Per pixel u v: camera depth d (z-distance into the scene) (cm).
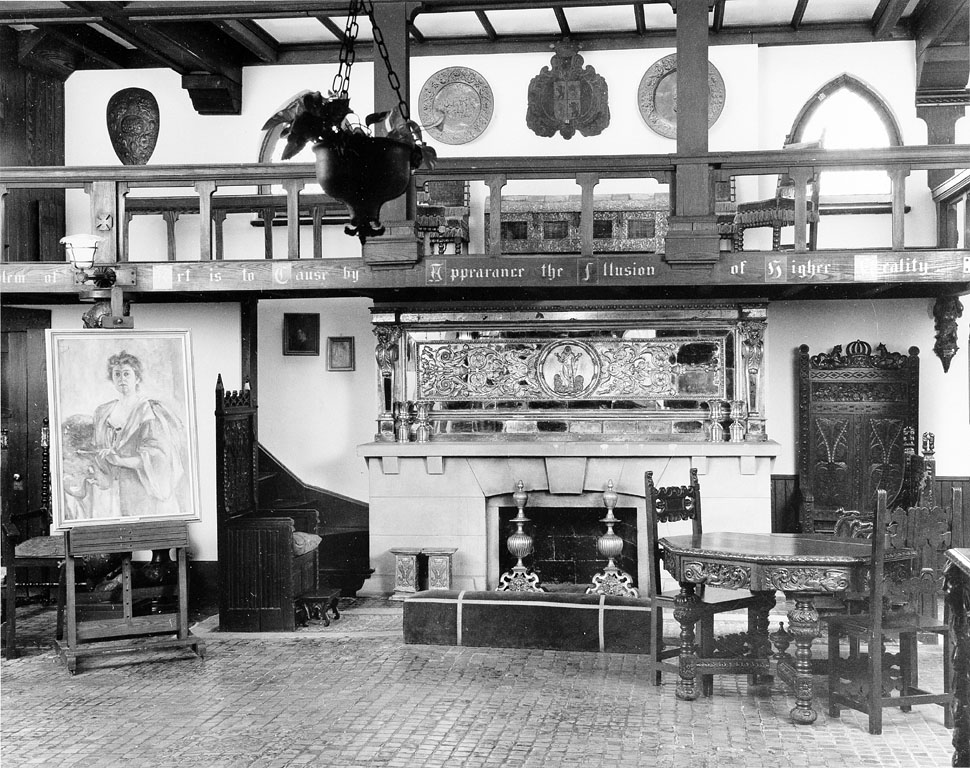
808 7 1137
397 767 603
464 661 844
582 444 1073
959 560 498
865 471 1161
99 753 634
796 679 684
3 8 995
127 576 870
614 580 1047
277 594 956
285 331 1238
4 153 1152
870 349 1163
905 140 1182
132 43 1090
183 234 1270
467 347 1122
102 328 909
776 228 1022
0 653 894
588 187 941
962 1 1025
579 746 637
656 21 1171
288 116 571
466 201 1202
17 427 1184
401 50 952
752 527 1060
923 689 746
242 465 1030
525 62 1224
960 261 904
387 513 1105
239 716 705
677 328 1092
